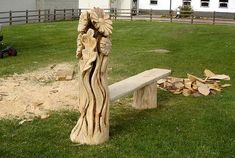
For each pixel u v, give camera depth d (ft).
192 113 19.15
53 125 16.90
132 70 28.17
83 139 15.01
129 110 19.54
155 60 32.27
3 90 21.62
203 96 22.33
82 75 14.58
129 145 14.94
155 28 58.34
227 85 24.59
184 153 14.44
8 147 14.65
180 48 39.99
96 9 14.52
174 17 81.00
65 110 18.86
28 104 19.30
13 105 19.08
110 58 32.86
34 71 27.14
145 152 14.42
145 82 18.65
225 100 21.48
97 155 14.10
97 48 14.46
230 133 16.52
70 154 14.14
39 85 23.17
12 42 44.68
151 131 16.46
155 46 41.45
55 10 75.10
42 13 75.82
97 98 14.76
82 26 14.49
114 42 44.93
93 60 14.32
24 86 22.79
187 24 65.46
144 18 79.15
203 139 15.78
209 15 85.40
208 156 14.25
